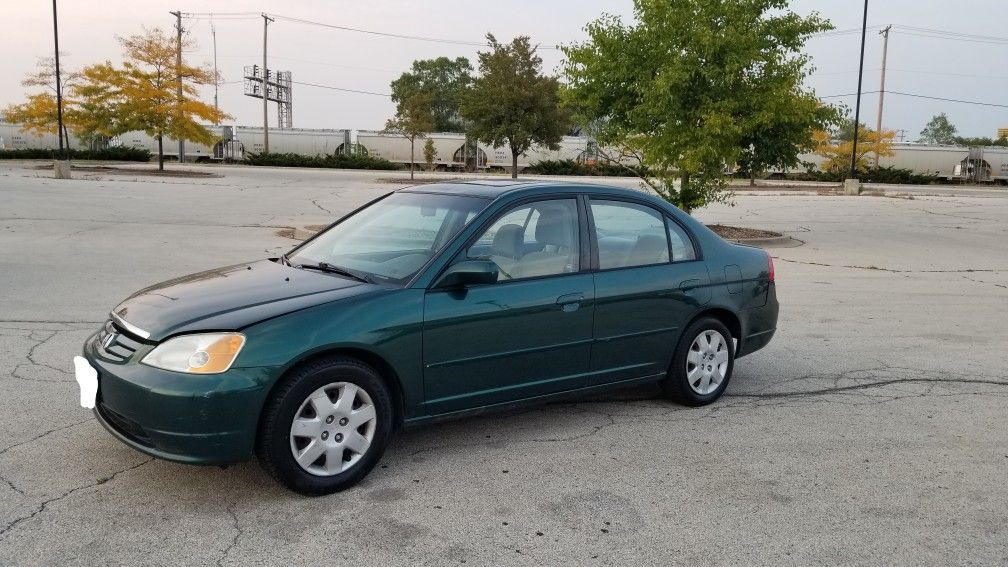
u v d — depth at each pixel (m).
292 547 3.47
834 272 12.82
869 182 54.56
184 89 38.50
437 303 4.28
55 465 4.26
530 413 5.39
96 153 52.94
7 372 5.84
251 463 4.38
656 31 16.36
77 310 8.06
